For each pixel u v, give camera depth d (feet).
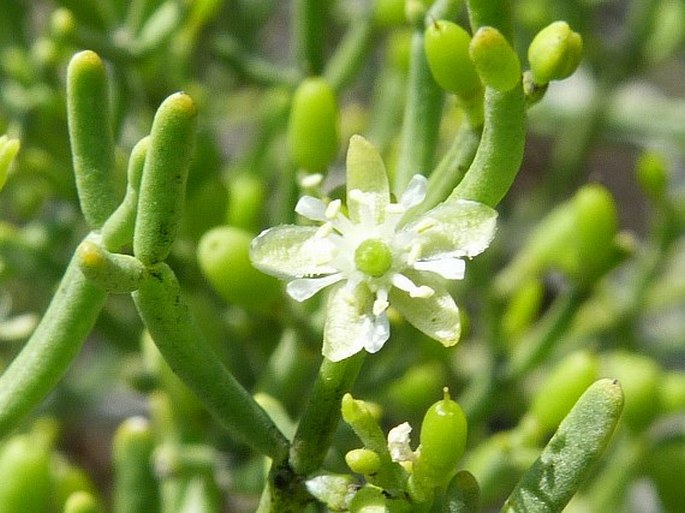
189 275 0.30
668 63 0.58
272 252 0.19
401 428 0.18
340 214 0.19
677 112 0.46
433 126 0.24
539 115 0.47
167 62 0.33
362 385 0.30
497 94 0.19
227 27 0.44
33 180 0.34
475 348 0.41
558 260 0.35
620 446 0.34
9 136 0.32
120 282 0.18
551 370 0.38
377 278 0.19
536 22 0.41
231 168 0.41
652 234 0.38
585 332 0.39
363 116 0.45
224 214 0.30
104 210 0.19
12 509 0.27
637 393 0.33
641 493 0.46
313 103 0.26
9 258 0.32
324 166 0.26
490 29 0.18
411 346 0.30
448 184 0.21
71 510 0.25
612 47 0.46
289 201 0.30
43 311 0.36
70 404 0.43
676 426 0.41
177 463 0.28
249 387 0.31
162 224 0.18
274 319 0.29
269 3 0.45
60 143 0.33
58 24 0.30
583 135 0.46
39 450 0.27
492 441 0.29
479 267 0.34
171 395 0.29
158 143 0.18
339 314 0.19
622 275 0.48
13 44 0.35
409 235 0.19
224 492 0.30
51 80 0.33
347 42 0.33
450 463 0.18
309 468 0.19
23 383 0.20
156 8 0.31
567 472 0.18
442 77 0.20
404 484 0.18
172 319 0.18
